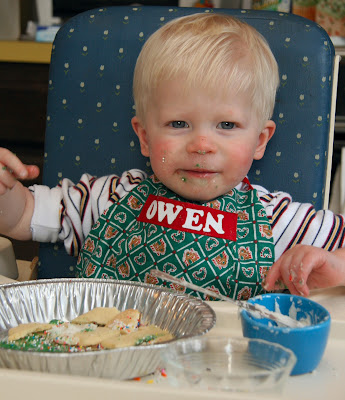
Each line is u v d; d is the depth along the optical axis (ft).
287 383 2.00
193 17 3.56
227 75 3.18
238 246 3.47
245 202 3.62
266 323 2.33
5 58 9.38
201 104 3.19
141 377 2.01
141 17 3.98
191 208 3.50
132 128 4.00
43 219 3.70
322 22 7.49
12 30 10.14
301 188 3.85
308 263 2.77
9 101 9.57
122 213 3.66
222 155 3.28
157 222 3.54
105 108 4.03
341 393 1.95
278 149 3.85
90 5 10.26
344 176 6.95
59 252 4.06
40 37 9.56
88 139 4.07
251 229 3.51
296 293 2.80
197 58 3.19
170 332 2.43
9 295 2.56
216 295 2.46
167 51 3.25
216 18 3.54
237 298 3.45
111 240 3.62
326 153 3.87
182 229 3.48
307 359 2.04
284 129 3.84
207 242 3.46
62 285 2.68
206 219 3.48
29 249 8.48
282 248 3.51
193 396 1.59
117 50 3.98
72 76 4.06
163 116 3.27
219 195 3.51
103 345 2.23
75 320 2.50
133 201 3.69
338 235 3.48
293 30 3.81
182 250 3.45
